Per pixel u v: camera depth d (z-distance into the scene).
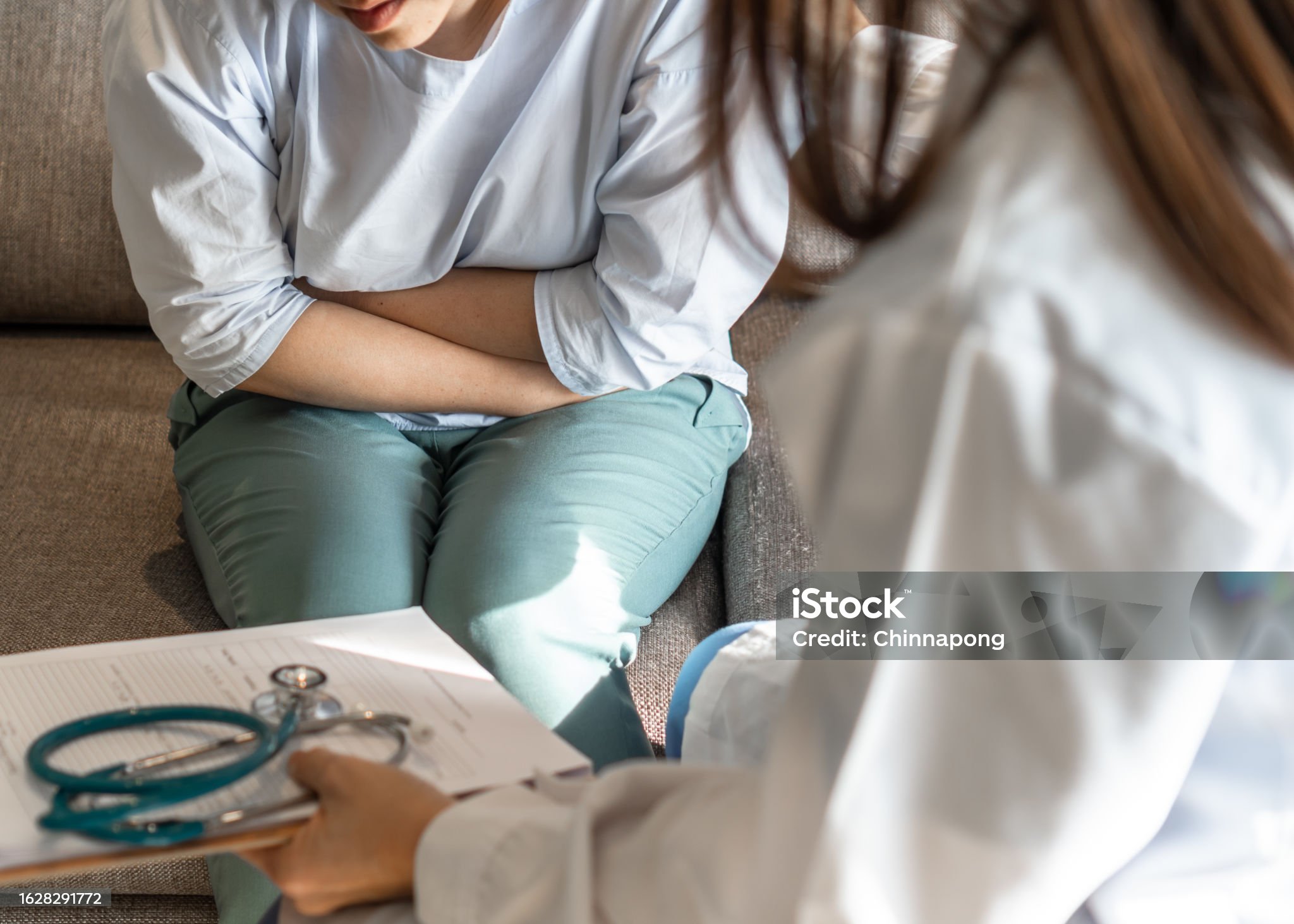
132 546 1.32
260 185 1.11
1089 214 0.41
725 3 0.49
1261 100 0.40
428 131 1.07
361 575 1.09
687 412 1.33
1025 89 0.44
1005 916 0.44
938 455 0.41
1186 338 0.40
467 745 0.68
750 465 1.47
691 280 1.12
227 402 1.31
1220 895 0.52
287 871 0.62
